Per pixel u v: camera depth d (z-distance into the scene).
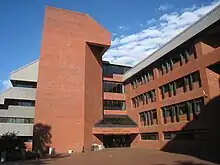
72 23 37.47
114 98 44.25
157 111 34.00
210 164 16.30
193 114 26.44
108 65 46.28
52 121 32.66
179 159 19.92
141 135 38.69
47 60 34.53
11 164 18.98
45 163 19.16
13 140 25.97
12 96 39.62
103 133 35.97
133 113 41.47
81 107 34.72
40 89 33.16
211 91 24.00
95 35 38.53
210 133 23.09
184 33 27.97
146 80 38.38
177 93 30.00
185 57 28.61
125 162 18.42
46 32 35.53
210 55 24.02
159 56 33.56
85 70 36.44
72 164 17.97
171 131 30.47
